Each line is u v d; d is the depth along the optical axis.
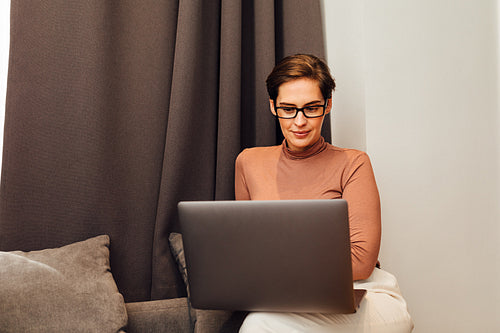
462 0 1.80
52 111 1.41
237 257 0.88
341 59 1.75
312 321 0.94
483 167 1.79
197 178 1.62
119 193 1.53
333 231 0.82
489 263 1.77
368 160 1.25
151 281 1.55
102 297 1.22
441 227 1.70
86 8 1.46
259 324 0.92
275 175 1.34
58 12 1.43
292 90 1.22
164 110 1.63
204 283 0.91
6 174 1.32
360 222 1.13
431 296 1.68
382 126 1.61
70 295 1.17
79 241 1.44
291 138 1.27
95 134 1.46
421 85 1.69
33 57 1.38
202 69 1.65
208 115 1.67
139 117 1.59
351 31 1.68
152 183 1.59
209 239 0.89
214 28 1.70
